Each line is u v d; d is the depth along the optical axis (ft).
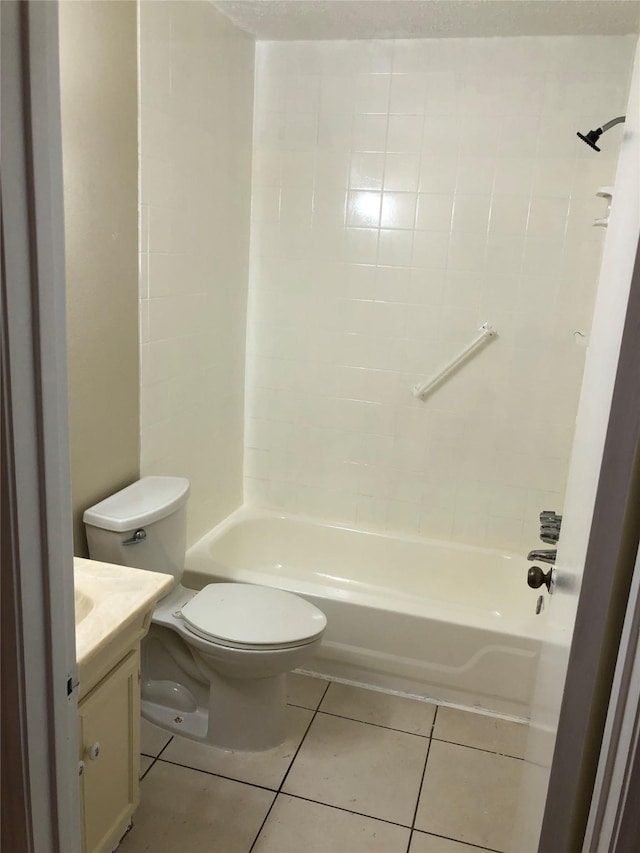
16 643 2.60
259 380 10.27
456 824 6.31
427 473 9.89
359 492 10.25
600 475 2.45
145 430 7.78
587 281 8.75
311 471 10.39
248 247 9.79
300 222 9.58
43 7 2.24
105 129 6.46
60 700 2.90
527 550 9.74
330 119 9.16
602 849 2.51
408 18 7.98
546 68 8.33
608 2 7.14
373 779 6.82
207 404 9.20
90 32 6.09
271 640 6.53
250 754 7.09
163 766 6.85
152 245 7.45
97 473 7.01
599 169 8.44
